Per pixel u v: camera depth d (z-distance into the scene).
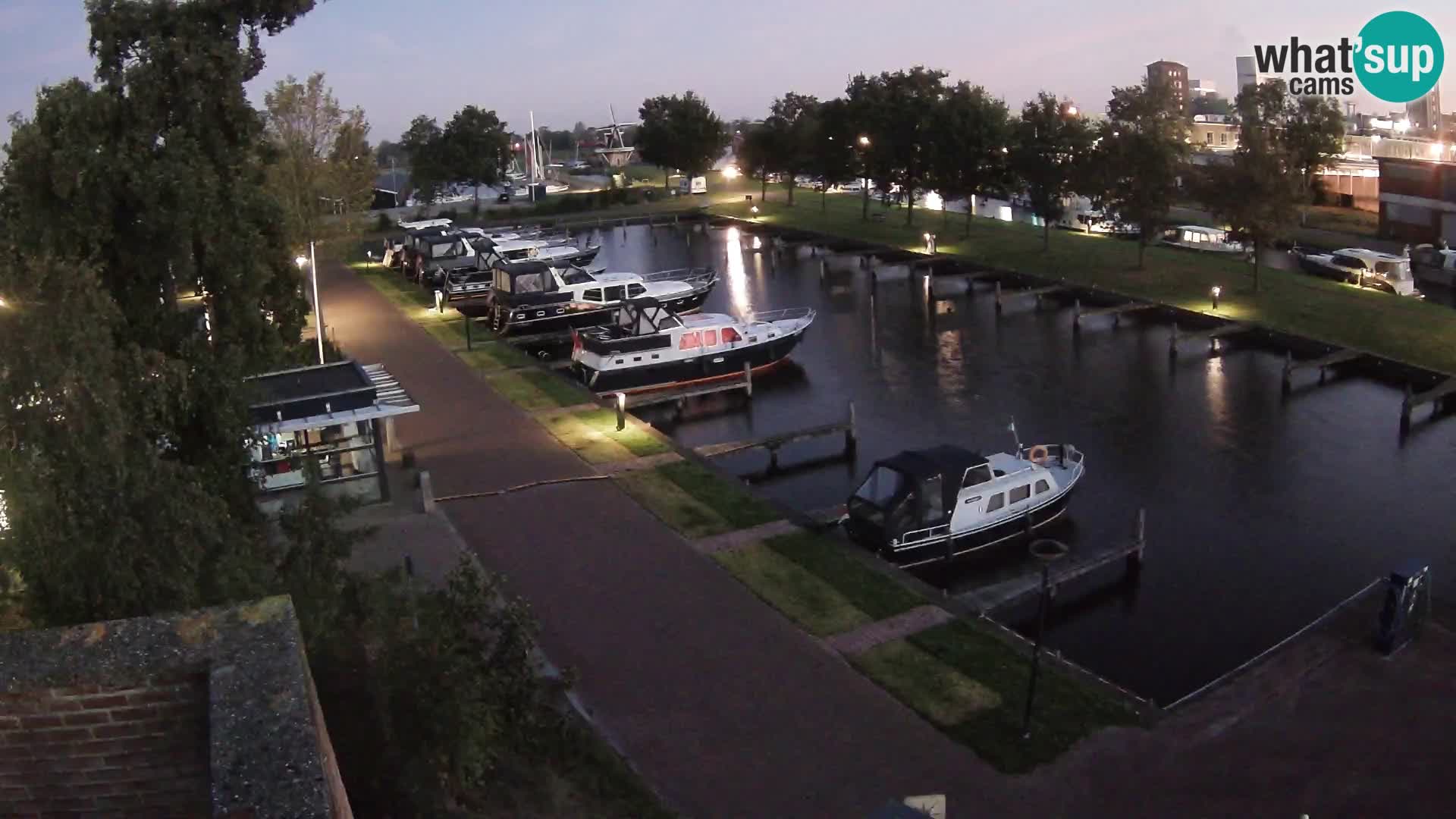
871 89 81.81
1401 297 52.09
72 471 12.57
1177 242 71.06
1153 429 37.62
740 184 117.75
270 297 21.05
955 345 49.56
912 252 69.75
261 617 6.38
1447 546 27.95
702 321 45.38
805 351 49.34
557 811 15.48
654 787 17.12
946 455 27.91
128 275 18.48
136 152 18.45
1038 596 25.70
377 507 28.50
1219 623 24.70
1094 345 48.66
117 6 19.70
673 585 24.14
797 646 21.41
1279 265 66.88
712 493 29.56
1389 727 18.55
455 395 39.84
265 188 22.00
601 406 38.28
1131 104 57.78
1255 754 17.92
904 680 20.12
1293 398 40.50
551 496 29.55
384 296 59.75
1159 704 21.64
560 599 23.53
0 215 18.44
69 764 6.02
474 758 13.93
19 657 5.96
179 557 13.10
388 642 14.35
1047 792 16.97
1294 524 29.69
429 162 96.44
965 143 71.81
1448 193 67.88
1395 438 36.00
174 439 16.62
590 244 80.69
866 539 27.08
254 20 21.23
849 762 17.77
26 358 12.48
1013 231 75.31
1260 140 51.47
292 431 27.28
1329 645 21.30
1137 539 27.11
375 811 12.45
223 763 5.23
